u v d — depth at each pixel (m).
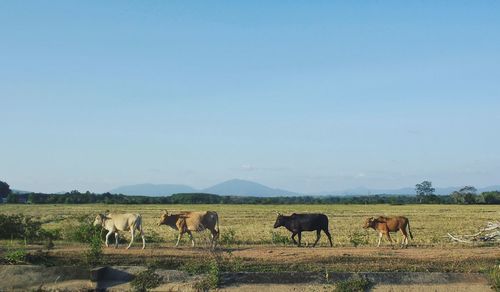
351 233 36.25
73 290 17.94
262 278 18.02
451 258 20.48
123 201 123.62
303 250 22.33
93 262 19.73
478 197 121.62
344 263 19.72
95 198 129.25
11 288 17.97
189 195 144.88
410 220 53.59
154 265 18.98
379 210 81.94
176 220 23.53
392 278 18.02
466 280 17.97
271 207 98.88
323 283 17.83
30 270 18.67
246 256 20.59
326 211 78.31
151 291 17.80
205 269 18.69
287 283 17.84
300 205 113.69
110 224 22.81
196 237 30.62
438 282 17.86
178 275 18.38
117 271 18.69
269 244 26.59
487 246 25.25
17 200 123.94
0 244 24.42
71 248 22.53
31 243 25.38
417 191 156.62
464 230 39.31
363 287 17.59
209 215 23.34
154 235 30.45
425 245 25.45
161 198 135.00
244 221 52.09
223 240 26.69
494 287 17.53
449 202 126.00
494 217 59.19
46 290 17.92
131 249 22.23
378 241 27.44
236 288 17.69
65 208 87.00
